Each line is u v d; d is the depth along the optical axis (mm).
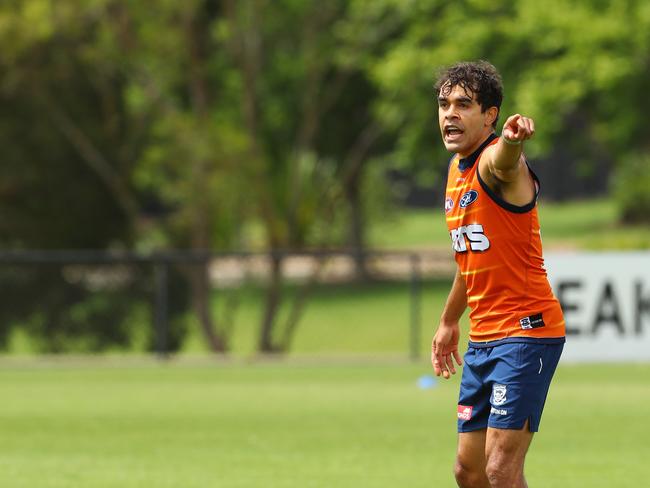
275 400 60500
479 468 24625
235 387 67000
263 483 36844
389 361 82000
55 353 93500
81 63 96125
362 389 65562
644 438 46406
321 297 132750
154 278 93000
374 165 181500
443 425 50875
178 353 93250
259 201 93875
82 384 69188
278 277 96125
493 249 23344
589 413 54125
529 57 102562
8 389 66625
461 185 23656
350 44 97188
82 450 44219
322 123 130625
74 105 99625
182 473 38781
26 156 101250
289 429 49812
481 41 99062
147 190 114625
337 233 151750
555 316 23594
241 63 96688
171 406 58188
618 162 113188
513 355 23312
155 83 96000
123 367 79500
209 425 51125
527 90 97562
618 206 189000
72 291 93000
